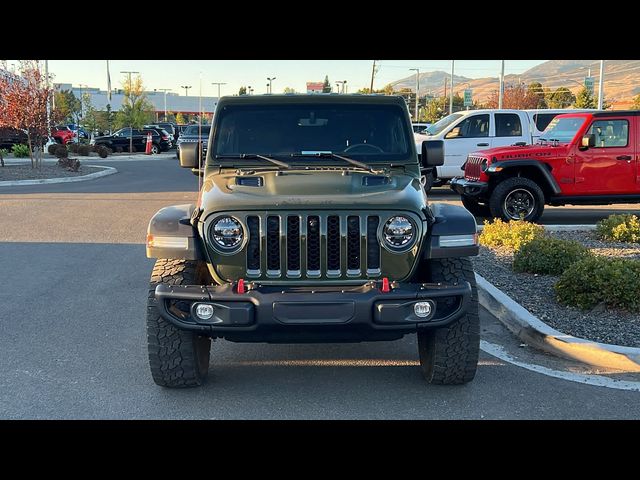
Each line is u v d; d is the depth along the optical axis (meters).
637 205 17.31
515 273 8.66
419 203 4.82
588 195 13.05
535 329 6.23
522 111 17.55
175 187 22.20
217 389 5.21
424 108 90.94
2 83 26.58
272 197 4.74
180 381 5.03
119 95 90.44
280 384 5.32
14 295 8.09
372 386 5.27
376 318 4.45
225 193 4.90
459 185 13.77
